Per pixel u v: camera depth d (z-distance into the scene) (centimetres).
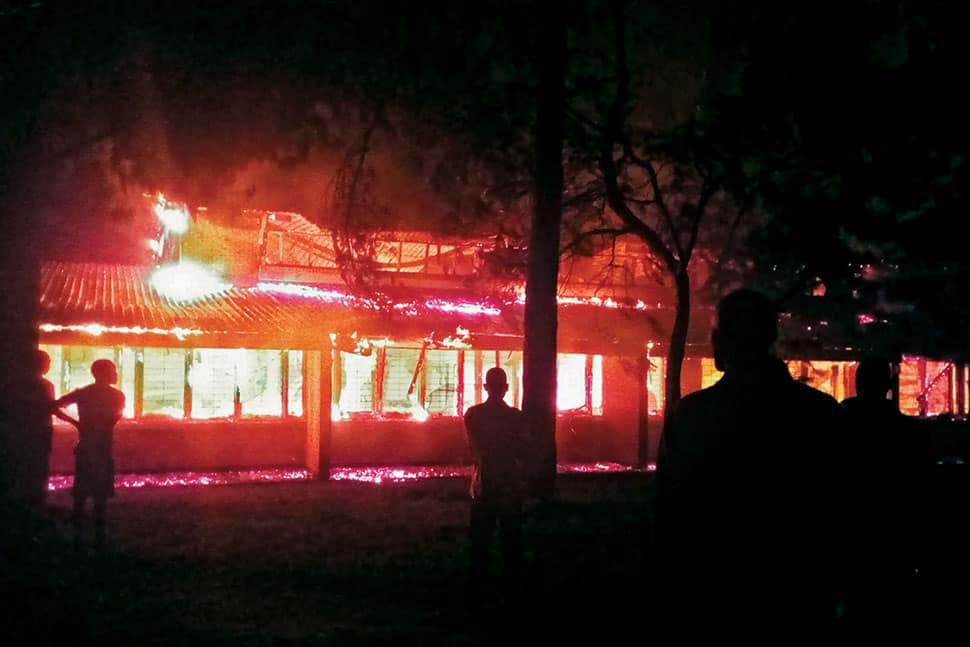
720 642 296
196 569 971
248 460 1867
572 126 1313
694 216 1208
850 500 300
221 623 770
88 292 1631
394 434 1983
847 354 1861
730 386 315
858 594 430
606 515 1347
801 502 294
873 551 441
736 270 1178
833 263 1007
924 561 551
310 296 1838
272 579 936
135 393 1788
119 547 1065
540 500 1404
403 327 1708
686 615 304
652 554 338
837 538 296
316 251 1947
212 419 1850
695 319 2017
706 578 300
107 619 769
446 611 822
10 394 959
